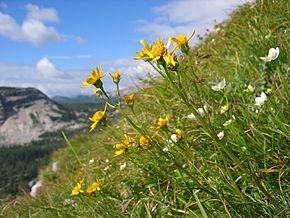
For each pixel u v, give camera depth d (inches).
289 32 30.9
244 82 26.2
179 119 27.1
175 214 17.4
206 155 18.5
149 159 20.0
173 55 11.8
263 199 13.9
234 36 39.1
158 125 14.6
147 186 21.9
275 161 14.5
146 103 36.2
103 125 13.7
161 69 11.7
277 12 36.3
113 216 19.9
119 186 26.6
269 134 17.2
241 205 14.3
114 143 38.1
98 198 22.9
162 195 18.9
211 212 14.3
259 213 13.7
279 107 18.3
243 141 16.5
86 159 58.4
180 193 18.1
